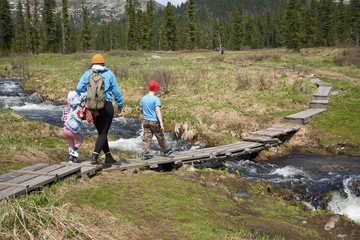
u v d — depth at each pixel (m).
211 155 7.71
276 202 5.49
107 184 4.51
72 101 4.81
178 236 3.18
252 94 16.28
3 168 4.94
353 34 73.75
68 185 4.10
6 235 2.52
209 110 13.87
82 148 7.46
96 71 4.65
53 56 45.16
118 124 13.16
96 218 3.24
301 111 13.34
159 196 4.40
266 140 9.36
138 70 24.61
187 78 20.45
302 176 7.21
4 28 66.06
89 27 76.31
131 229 3.16
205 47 108.06
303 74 21.19
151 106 6.03
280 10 114.62
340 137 10.21
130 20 73.94
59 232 2.79
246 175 7.38
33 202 3.14
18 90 21.17
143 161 6.27
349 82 19.36
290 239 3.85
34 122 9.48
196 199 4.58
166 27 75.81
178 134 12.12
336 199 5.90
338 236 4.16
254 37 123.50
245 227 4.01
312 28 74.56
